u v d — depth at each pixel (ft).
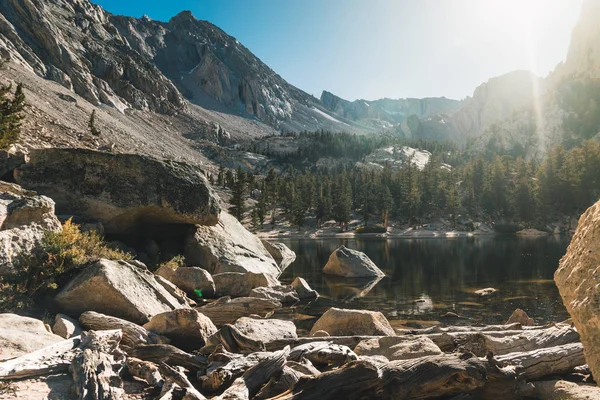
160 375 24.06
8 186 48.26
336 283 79.00
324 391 20.29
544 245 185.68
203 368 27.40
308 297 62.95
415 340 30.58
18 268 38.22
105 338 26.96
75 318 38.17
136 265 48.21
